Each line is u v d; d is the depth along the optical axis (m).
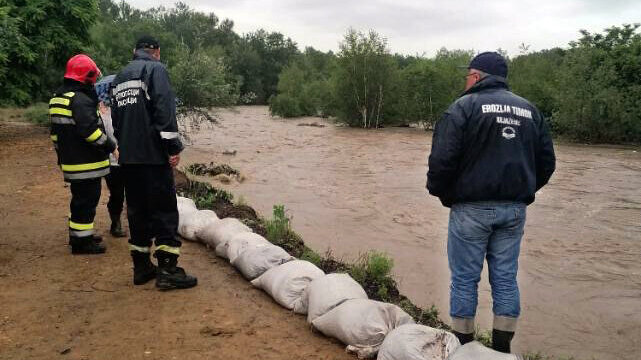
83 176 6.00
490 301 6.32
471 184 3.71
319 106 40.34
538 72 31.56
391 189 12.77
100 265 5.89
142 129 4.88
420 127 32.31
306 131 28.36
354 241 8.54
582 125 23.86
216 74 19.19
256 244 5.88
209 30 84.56
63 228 7.27
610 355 5.15
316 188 12.73
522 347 5.25
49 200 8.83
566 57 24.83
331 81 33.59
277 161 16.94
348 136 25.83
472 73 3.91
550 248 8.49
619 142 24.08
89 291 5.19
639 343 5.40
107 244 6.63
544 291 6.75
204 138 23.36
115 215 6.85
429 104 30.59
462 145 3.71
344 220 9.85
